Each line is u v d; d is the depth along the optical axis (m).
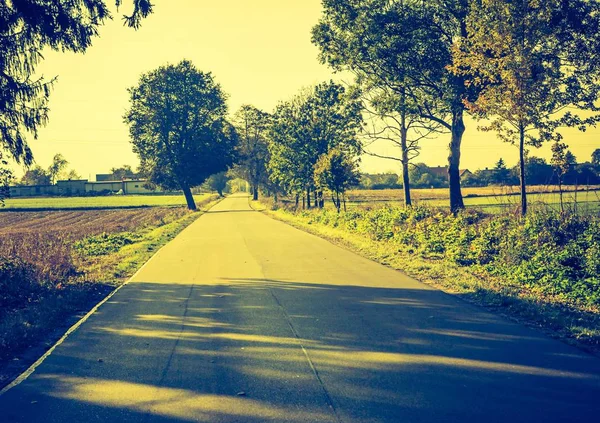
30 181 198.12
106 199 112.44
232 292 12.68
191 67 71.38
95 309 11.12
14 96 14.50
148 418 5.31
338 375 6.49
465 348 7.49
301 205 61.75
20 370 7.12
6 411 5.62
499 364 6.73
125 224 46.56
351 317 9.68
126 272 17.20
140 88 69.94
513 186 25.11
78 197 127.62
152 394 6.01
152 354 7.68
